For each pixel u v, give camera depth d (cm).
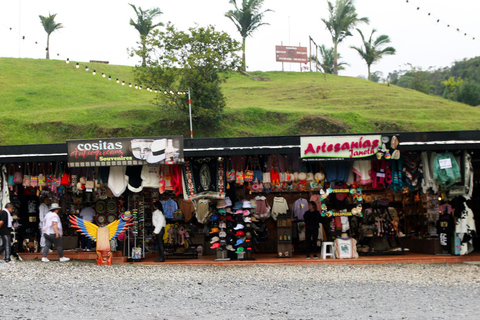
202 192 1471
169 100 3881
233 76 6300
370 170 1475
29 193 1675
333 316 812
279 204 1689
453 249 1497
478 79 8319
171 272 1304
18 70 5572
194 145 1434
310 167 1509
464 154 1453
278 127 4047
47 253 1508
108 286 1097
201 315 825
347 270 1318
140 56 3706
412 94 5481
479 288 1058
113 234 1459
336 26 6525
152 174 1505
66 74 5572
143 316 818
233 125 3978
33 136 3744
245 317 809
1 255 1591
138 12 5550
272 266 1409
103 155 1445
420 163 1479
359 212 1489
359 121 4072
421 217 1697
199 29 3675
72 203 1733
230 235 1516
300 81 6188
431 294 998
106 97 4909
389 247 1608
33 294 996
